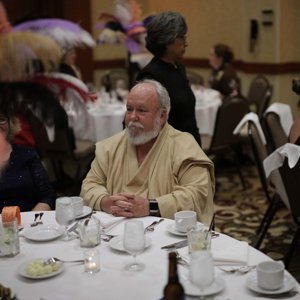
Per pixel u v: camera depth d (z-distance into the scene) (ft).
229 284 5.50
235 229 13.47
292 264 11.42
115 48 29.89
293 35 24.66
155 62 9.96
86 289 5.55
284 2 24.09
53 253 6.49
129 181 8.45
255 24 24.89
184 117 10.09
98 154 8.87
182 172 8.29
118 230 7.14
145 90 8.23
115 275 5.82
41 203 9.22
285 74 24.95
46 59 10.28
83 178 9.78
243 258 5.94
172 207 7.81
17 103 10.23
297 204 9.70
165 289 4.67
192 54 28.86
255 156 11.39
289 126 13.34
